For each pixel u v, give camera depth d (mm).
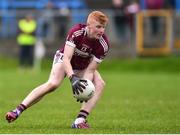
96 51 22281
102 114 28391
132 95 39000
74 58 22312
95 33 21781
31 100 22328
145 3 66812
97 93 22844
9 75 58094
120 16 64688
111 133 21188
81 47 22016
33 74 59531
